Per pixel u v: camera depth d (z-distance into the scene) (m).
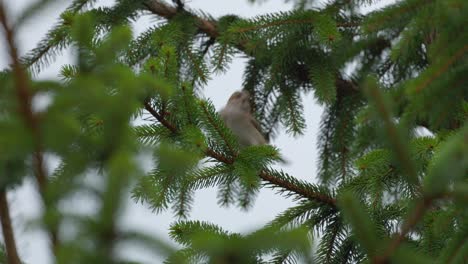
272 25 11.08
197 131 7.98
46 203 3.29
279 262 7.72
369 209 8.25
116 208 3.17
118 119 3.45
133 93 3.49
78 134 3.47
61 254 3.14
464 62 5.73
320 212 8.67
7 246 3.57
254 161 8.49
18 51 3.50
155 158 3.70
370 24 7.28
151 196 3.96
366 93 4.22
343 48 11.80
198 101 8.30
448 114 5.96
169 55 8.12
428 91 5.73
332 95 11.60
